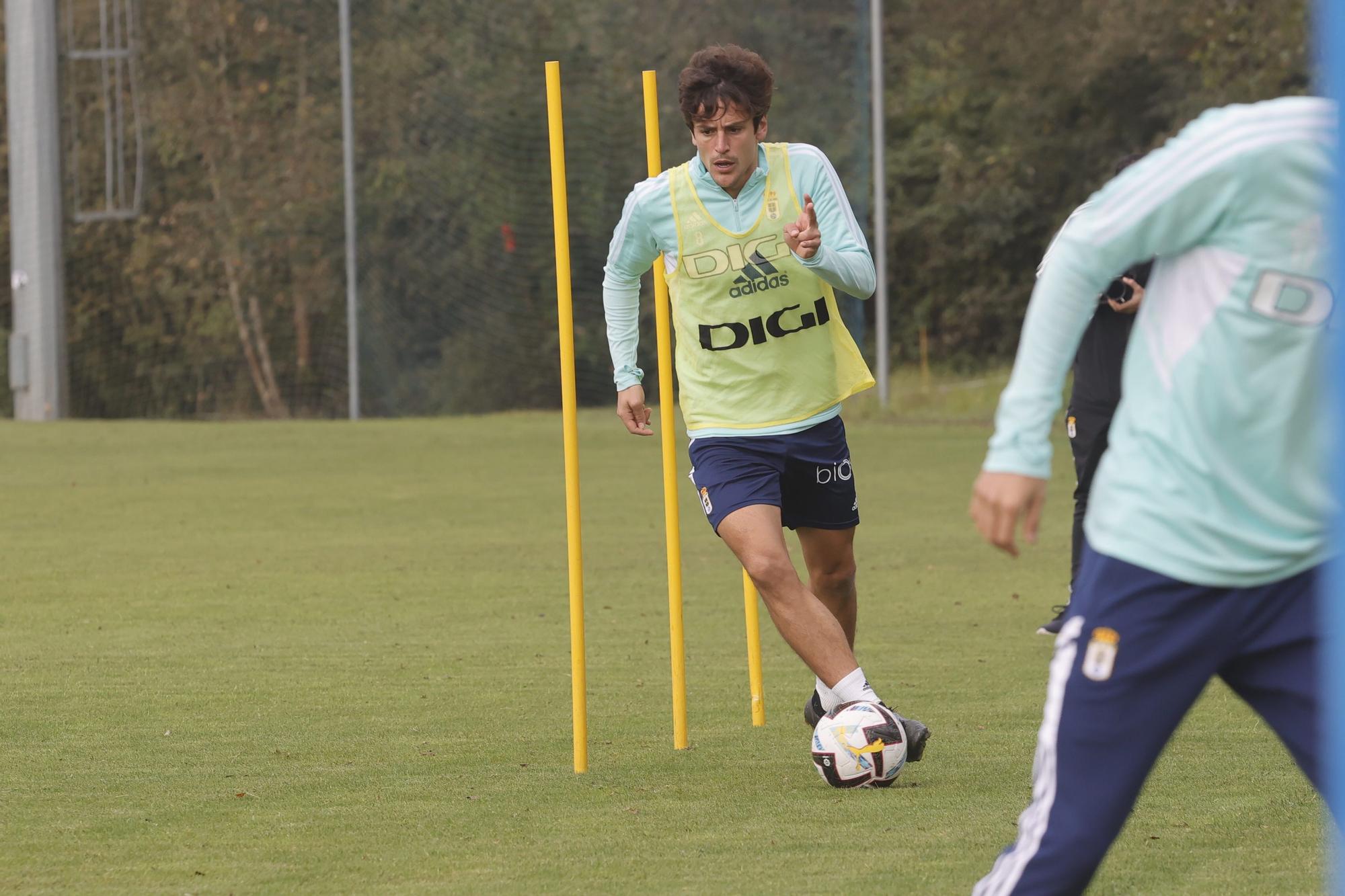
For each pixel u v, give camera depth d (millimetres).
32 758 13039
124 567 25734
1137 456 6984
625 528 30844
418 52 69188
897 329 91688
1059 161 88625
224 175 71438
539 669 17203
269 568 25594
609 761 12938
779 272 12812
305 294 71438
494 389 68375
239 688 16094
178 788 11992
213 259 71375
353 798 11711
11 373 62094
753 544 12562
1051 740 7047
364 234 68438
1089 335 18547
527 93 69375
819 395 13062
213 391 71688
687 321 13070
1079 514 19000
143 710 15016
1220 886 9352
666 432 13500
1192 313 6828
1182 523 6832
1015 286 90250
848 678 12336
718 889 9344
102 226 67938
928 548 27625
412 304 68500
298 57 71250
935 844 10328
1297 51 72188
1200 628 6863
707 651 18391
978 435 52375
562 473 42344
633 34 70500
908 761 12641
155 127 70000
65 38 62812
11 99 61188
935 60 92875
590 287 68938
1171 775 12094
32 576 24672
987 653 18016
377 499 36188
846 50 71188
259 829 10820
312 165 70688
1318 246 6543
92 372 68625
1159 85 84625
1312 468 6785
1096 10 83000
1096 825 6977
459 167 68938
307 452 48750
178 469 43344
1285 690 6906
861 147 62000
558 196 12711
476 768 12703
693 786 12047
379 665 17453
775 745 13547
